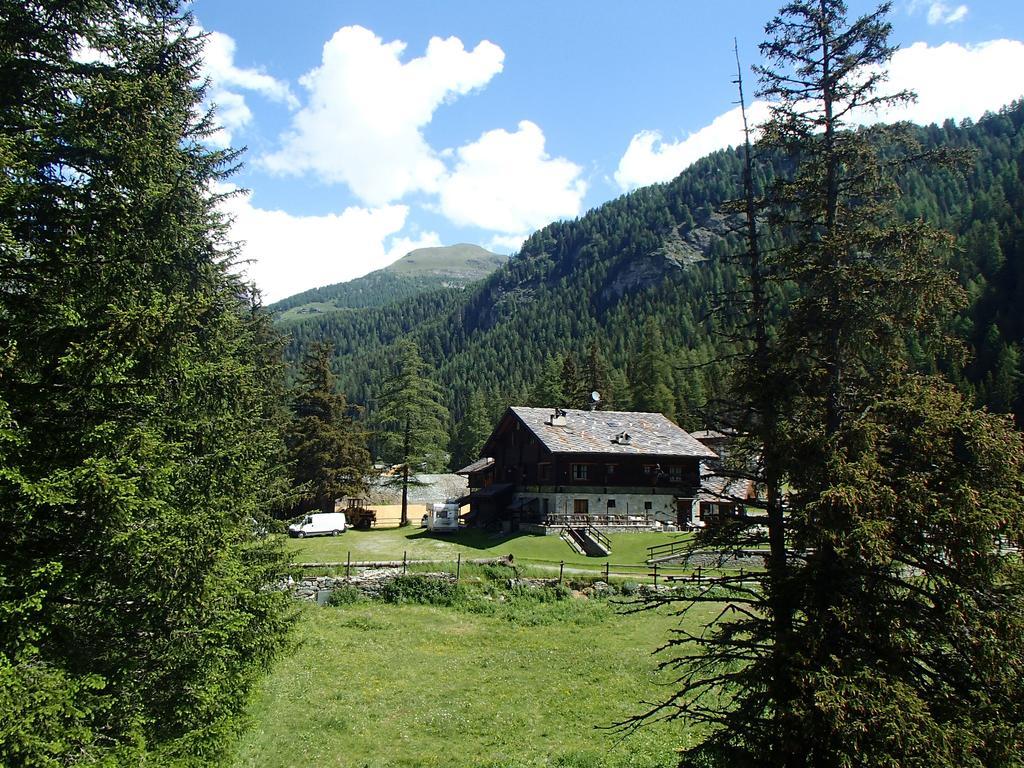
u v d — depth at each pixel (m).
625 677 22.66
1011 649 8.77
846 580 9.70
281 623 15.85
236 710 13.39
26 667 7.75
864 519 9.22
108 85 9.59
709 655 11.23
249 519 16.97
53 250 9.18
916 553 9.66
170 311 9.05
